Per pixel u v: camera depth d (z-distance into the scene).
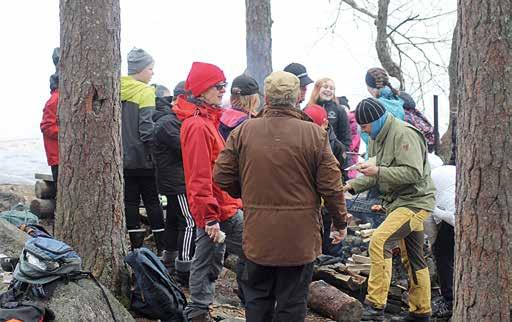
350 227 7.04
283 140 3.98
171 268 5.91
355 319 5.60
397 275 6.35
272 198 3.98
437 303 6.11
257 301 4.18
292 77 4.09
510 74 3.58
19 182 10.02
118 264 5.16
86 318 4.19
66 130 5.06
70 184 5.07
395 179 5.16
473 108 3.66
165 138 5.43
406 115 7.26
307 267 4.07
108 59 5.04
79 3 4.96
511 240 3.63
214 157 4.64
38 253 4.20
